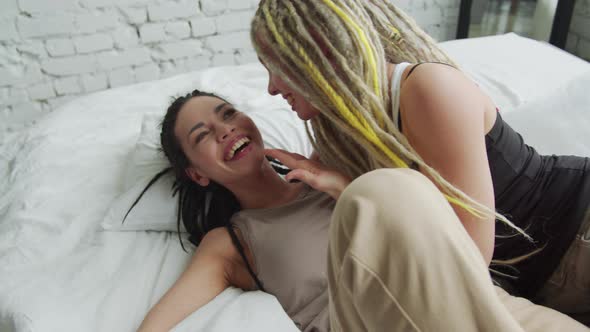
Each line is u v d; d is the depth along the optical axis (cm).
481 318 38
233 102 137
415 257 38
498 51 159
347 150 77
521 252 79
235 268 87
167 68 200
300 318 80
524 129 107
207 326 73
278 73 67
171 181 102
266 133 119
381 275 39
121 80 193
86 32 177
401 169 45
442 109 60
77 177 106
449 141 61
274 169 108
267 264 84
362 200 39
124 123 127
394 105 65
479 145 62
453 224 40
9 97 176
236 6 198
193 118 92
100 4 175
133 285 83
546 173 77
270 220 88
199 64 205
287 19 63
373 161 70
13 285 81
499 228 77
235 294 82
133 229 95
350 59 61
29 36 169
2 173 116
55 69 179
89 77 187
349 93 61
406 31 73
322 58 61
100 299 80
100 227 94
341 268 40
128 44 187
